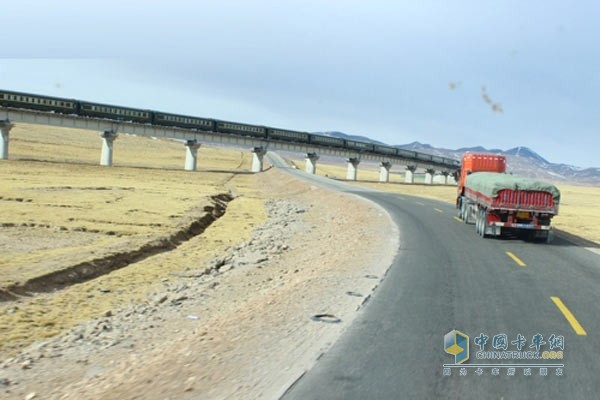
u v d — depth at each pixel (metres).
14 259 19.69
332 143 120.06
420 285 12.43
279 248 23.55
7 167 71.94
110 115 90.62
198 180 82.19
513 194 20.84
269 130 112.31
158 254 23.70
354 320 9.41
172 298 15.25
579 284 13.32
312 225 32.62
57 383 8.91
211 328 9.86
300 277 15.16
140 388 6.83
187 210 38.47
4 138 81.56
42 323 13.21
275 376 6.83
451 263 15.59
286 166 129.00
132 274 19.23
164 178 80.19
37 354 10.59
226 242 27.89
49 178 61.66
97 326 12.62
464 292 11.81
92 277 18.78
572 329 9.27
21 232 26.11
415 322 9.33
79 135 195.75
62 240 24.69
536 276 14.12
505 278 13.63
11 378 9.21
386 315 9.76
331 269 15.12
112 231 27.89
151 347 10.93
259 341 8.38
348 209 37.78
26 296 15.65
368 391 6.36
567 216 44.09
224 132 105.81
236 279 17.33
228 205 49.06
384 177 130.12
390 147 131.38
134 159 128.50
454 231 24.05
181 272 19.78
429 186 117.00
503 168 29.92
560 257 17.88
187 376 7.04
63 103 84.81
